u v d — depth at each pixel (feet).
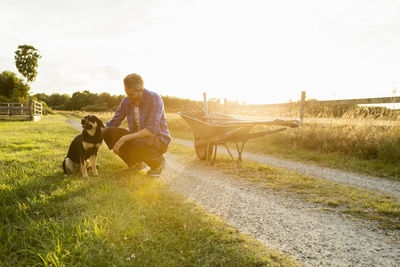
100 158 17.42
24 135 31.12
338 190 11.89
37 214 7.82
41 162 15.02
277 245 6.91
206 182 13.07
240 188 12.13
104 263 5.56
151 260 5.78
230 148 25.85
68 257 5.64
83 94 306.96
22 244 6.04
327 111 27.63
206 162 17.21
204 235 6.99
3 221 7.28
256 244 6.80
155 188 11.12
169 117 57.26
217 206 9.71
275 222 8.41
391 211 9.17
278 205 10.00
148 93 12.32
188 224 7.64
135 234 6.73
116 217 7.54
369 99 24.12
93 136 12.01
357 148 20.49
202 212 8.82
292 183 12.98
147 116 12.44
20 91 164.14
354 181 13.99
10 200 8.94
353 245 7.00
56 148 21.15
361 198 10.86
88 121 11.51
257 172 15.37
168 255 6.02
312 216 8.96
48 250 5.65
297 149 23.80
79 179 11.75
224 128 15.92
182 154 21.85
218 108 42.86
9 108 71.56
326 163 18.42
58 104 351.67
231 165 17.35
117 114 13.66
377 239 7.37
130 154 12.79
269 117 32.37
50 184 10.73
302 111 29.32
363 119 22.17
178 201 9.63
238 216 8.82
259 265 5.84
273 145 26.25
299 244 7.00
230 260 5.91
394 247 6.92
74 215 7.82
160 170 13.10
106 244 6.21
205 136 17.39
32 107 70.03
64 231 6.54
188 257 5.94
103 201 9.12
